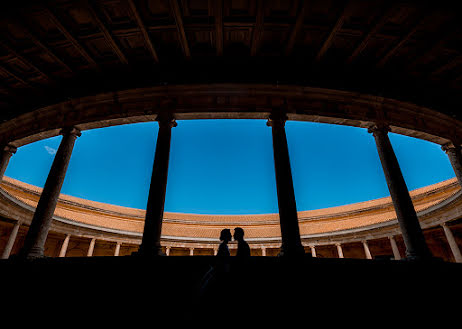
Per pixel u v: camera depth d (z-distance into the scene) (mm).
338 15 8750
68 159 10664
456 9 8102
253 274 6188
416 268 6797
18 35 9156
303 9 8508
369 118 10898
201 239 32656
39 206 9359
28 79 11086
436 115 11383
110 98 10969
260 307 5285
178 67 11008
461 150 11602
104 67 11008
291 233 8180
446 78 11008
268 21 9078
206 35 9812
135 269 6754
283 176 9164
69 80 11430
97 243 29328
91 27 9141
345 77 11133
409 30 9023
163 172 9234
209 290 5359
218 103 10531
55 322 5137
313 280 6207
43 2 7984
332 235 28438
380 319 5238
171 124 10391
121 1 8258
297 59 10789
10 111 12273
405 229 8797
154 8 8625
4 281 6594
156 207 8602
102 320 5090
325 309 5406
